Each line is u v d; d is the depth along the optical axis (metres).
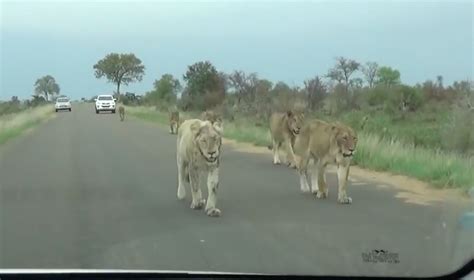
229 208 10.09
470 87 19.91
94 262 6.65
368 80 40.25
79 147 22.00
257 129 26.55
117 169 15.45
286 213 9.61
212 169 9.53
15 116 42.88
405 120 29.31
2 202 10.80
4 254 7.11
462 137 18.50
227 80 43.84
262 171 15.01
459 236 7.06
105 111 58.62
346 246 7.16
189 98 45.41
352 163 15.96
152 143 23.75
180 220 9.12
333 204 10.43
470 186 11.53
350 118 27.06
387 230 8.10
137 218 9.31
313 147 11.23
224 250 7.18
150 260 6.71
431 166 13.67
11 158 18.36
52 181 13.42
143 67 70.69
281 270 6.14
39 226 8.79
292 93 34.00
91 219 9.27
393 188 12.31
